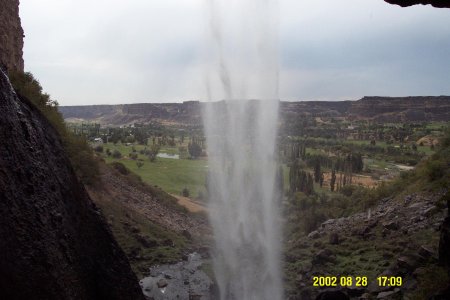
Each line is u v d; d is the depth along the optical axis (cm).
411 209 3394
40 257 1152
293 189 7694
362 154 14888
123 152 13725
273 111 4678
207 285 3244
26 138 1252
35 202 1202
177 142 19462
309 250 3541
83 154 4919
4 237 1066
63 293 1210
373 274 2578
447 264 1914
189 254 4197
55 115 4200
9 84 1234
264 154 4872
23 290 1096
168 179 9556
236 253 3684
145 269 3631
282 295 2784
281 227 4691
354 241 3328
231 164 4994
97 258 1485
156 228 4728
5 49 3781
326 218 4938
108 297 1470
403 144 17238
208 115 5472
